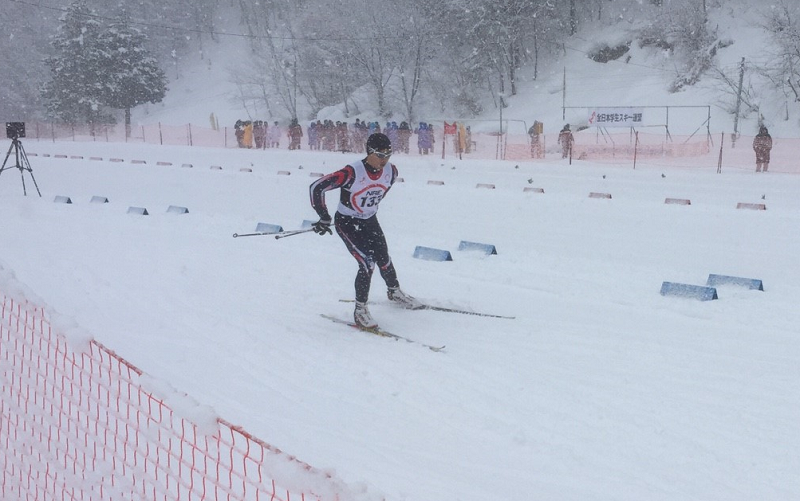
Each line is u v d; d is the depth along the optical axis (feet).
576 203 44.78
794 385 15.69
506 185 59.62
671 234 35.53
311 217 42.57
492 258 29.86
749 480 11.85
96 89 168.14
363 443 13.39
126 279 25.64
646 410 14.61
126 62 171.73
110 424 13.02
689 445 13.10
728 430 13.64
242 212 45.21
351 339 19.44
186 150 100.58
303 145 113.50
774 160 72.28
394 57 134.41
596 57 128.47
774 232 35.17
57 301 22.58
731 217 39.22
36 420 12.92
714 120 99.14
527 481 11.98
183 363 17.52
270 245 31.94
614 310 21.65
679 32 117.08
